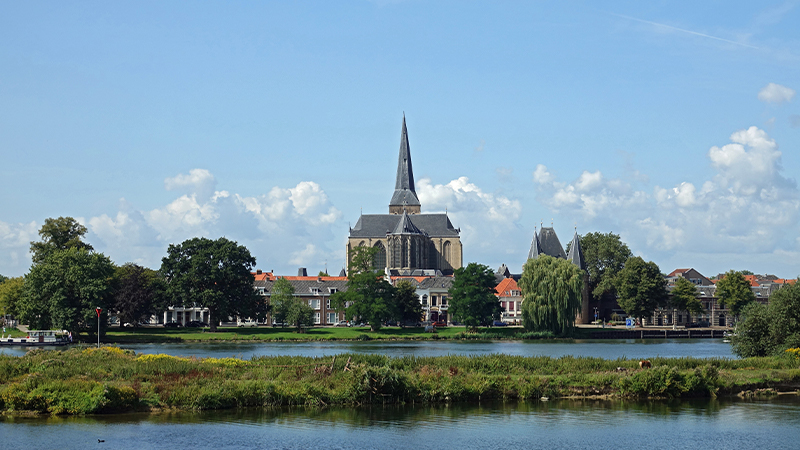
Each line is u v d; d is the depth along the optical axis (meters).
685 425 53.53
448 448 47.06
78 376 58.31
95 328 136.62
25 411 52.78
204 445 46.53
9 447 45.16
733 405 60.81
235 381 58.22
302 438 48.56
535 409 58.50
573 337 165.38
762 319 85.75
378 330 170.00
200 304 157.62
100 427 49.91
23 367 61.62
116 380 58.28
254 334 153.88
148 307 160.75
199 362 66.81
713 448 47.69
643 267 197.75
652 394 63.53
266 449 46.03
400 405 59.12
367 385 59.12
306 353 110.50
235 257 155.75
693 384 64.31
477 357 73.81
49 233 161.00
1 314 179.00
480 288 170.25
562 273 163.88
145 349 119.06
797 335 81.19
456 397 61.09
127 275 164.25
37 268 134.25
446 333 168.50
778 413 57.72
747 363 74.25
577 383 64.25
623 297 198.38
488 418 55.06
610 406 60.12
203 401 55.16
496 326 192.50
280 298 172.75
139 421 51.72
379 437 49.25
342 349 122.25
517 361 72.12
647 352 121.31
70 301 133.50
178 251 157.12
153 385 56.72
